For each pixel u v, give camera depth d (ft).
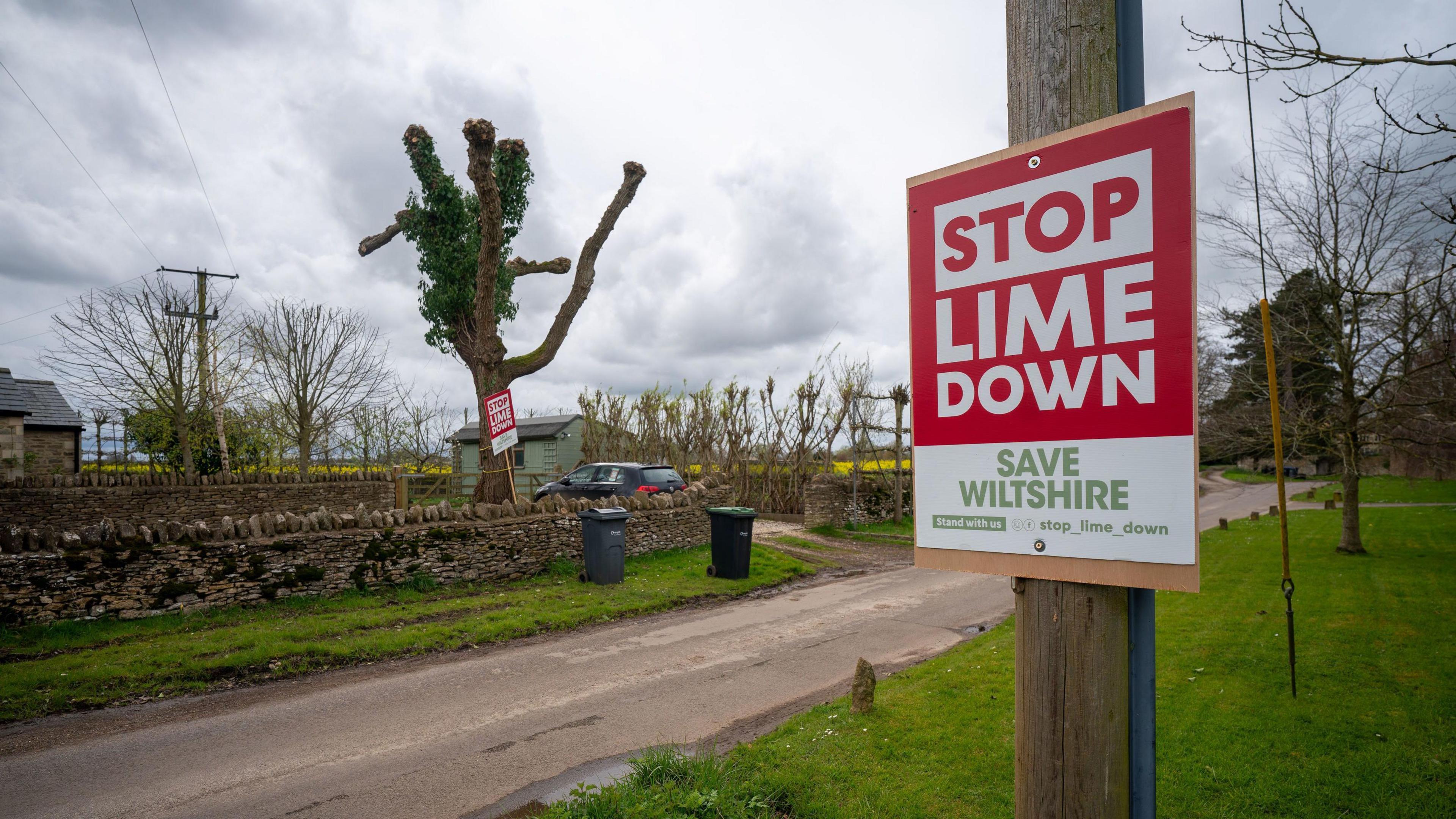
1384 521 61.87
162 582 27.91
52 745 17.16
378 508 74.64
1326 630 24.29
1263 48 18.66
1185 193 6.53
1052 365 7.34
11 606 24.97
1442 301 35.73
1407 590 31.27
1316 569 37.37
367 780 15.10
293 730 18.12
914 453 8.50
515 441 45.14
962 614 32.17
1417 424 41.88
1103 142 7.04
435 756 16.37
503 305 62.75
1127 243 6.88
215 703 20.27
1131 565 6.75
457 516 37.58
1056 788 7.16
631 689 21.34
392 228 61.52
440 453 101.40
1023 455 7.52
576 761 16.01
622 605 32.78
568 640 27.61
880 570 46.03
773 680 22.20
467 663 24.32
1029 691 7.43
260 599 30.04
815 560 49.19
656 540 47.67
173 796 14.44
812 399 80.02
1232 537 53.01
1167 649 22.41
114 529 27.50
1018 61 7.93
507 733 17.83
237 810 13.84
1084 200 7.16
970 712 17.15
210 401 73.77
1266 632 24.09
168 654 23.20
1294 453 45.96
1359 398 41.11
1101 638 7.02
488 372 54.85
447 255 59.36
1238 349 66.59
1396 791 12.89
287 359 77.71
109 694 20.39
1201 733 15.61
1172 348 6.59
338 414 82.64
